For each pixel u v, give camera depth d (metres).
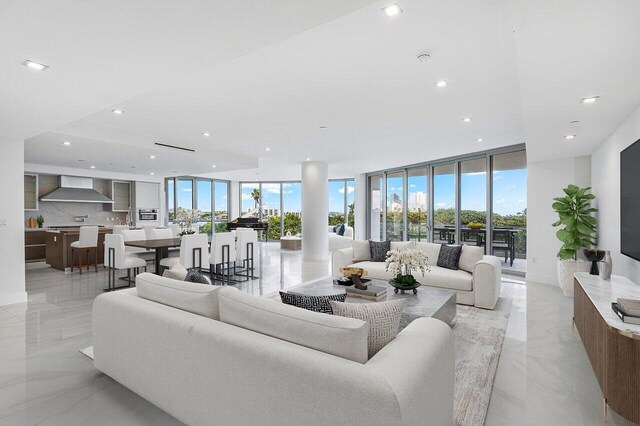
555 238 5.86
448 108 4.19
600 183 4.85
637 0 1.54
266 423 1.53
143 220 10.15
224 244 5.94
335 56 2.80
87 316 3.99
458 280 4.59
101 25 1.78
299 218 13.47
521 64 2.25
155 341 2.03
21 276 4.65
